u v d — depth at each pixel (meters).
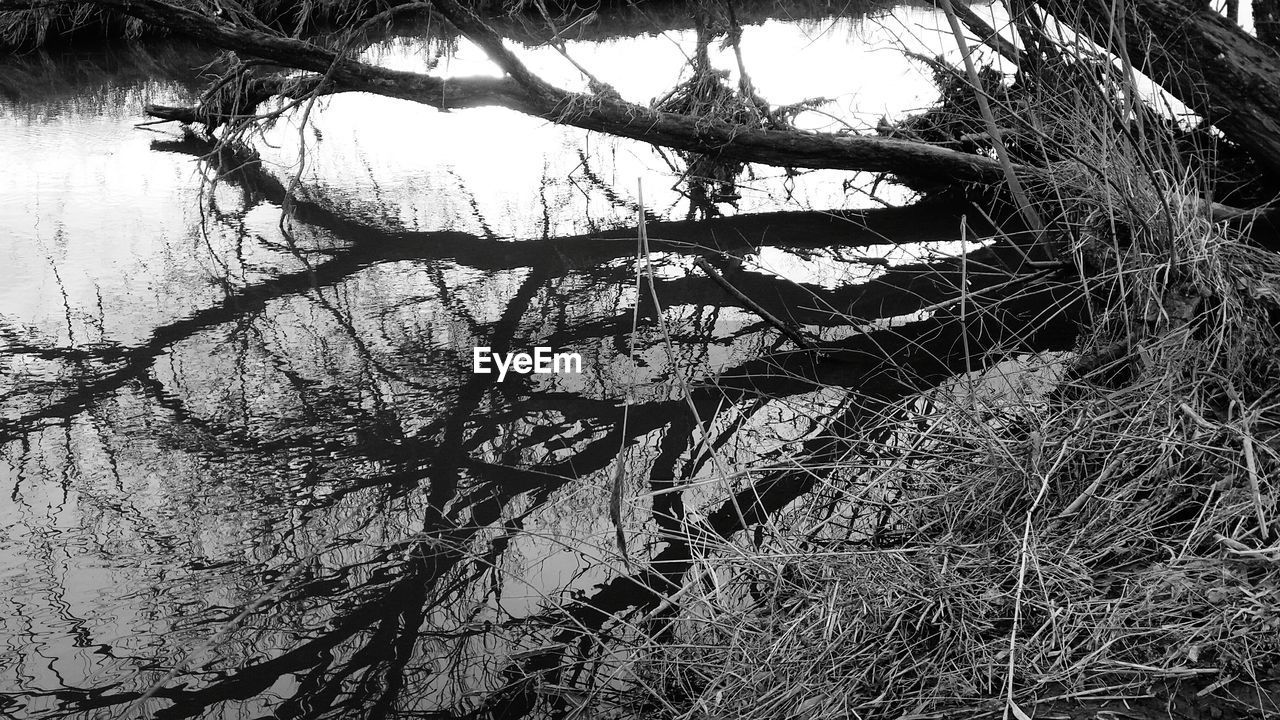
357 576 3.37
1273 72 4.82
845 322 5.45
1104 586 2.54
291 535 3.62
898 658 2.49
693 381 4.85
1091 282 4.41
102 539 3.59
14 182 8.20
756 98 7.35
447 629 3.08
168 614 3.17
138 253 6.62
